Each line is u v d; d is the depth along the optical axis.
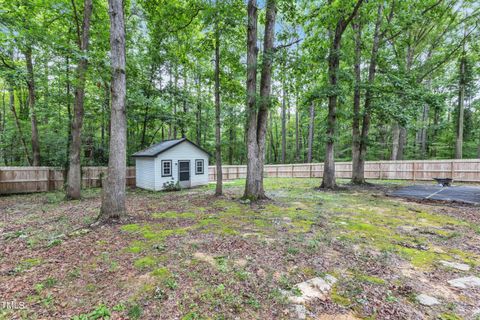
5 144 13.93
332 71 9.95
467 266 3.08
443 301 2.32
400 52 12.87
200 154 13.50
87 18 7.92
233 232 4.46
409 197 8.30
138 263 3.12
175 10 8.07
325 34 10.25
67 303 2.29
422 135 21.61
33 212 6.43
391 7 10.52
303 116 24.42
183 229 4.65
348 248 3.68
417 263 3.17
